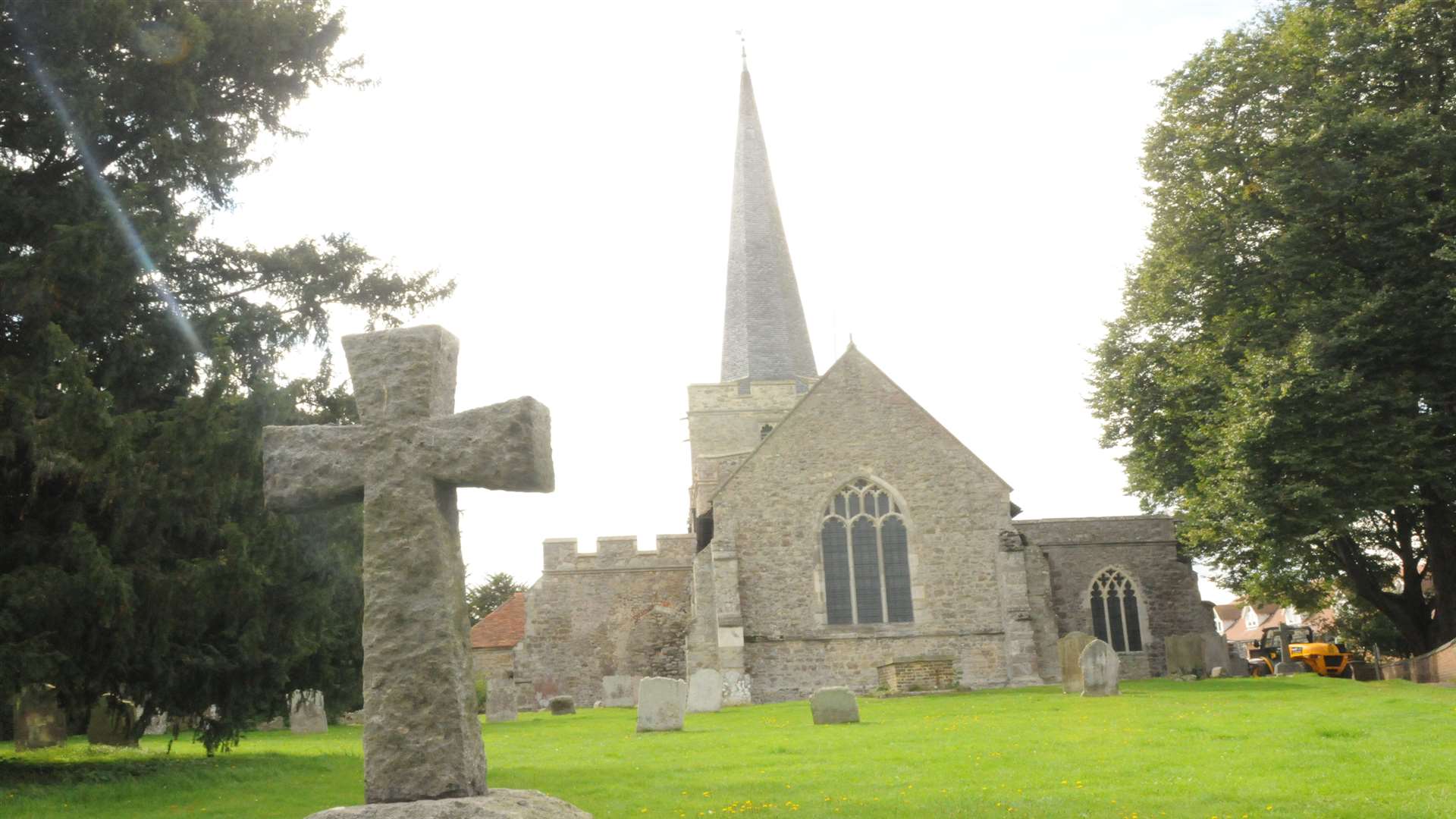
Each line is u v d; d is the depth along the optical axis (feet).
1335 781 35.29
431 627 25.21
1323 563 105.50
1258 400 89.71
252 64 62.69
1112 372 115.14
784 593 117.50
